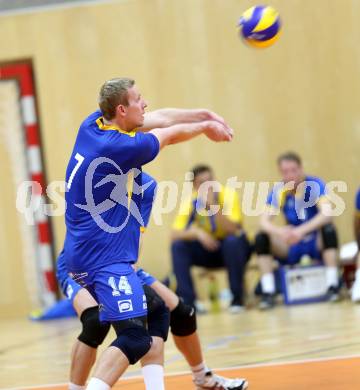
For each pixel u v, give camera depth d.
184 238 25.36
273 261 25.88
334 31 29.02
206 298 29.14
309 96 29.17
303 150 29.23
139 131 11.90
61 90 30.47
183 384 13.20
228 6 29.55
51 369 16.33
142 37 30.00
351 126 29.02
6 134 30.69
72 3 30.31
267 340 17.66
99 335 11.87
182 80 29.83
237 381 12.41
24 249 30.66
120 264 10.78
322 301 24.92
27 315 30.67
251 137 29.45
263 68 29.41
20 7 30.52
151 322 11.59
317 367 13.50
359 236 22.73
